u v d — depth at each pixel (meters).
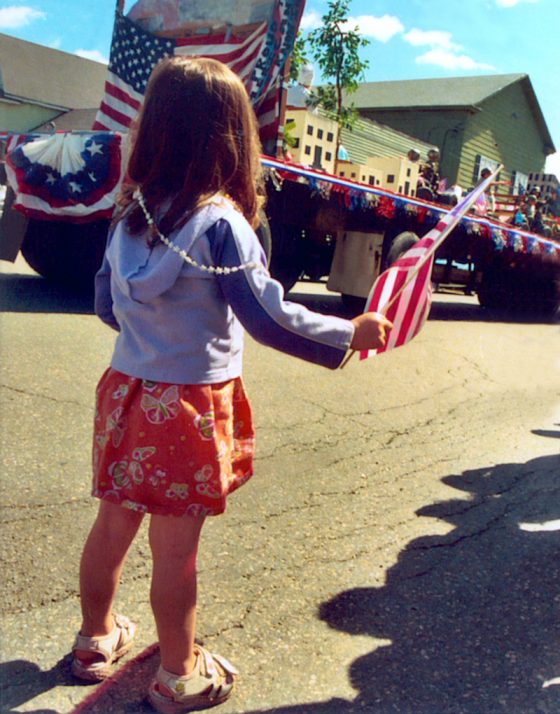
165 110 1.70
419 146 20.30
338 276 8.12
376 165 9.38
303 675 2.12
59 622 2.26
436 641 2.34
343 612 2.46
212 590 2.52
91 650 2.02
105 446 1.81
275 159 6.72
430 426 4.69
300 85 10.76
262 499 3.29
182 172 1.71
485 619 2.48
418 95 22.69
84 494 3.08
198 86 1.69
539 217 12.45
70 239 7.71
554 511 3.47
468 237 9.35
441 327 8.63
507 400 5.57
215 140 1.70
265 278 1.71
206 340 1.75
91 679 2.02
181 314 1.72
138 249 1.75
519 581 2.76
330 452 3.99
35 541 2.67
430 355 6.78
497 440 4.54
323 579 2.66
